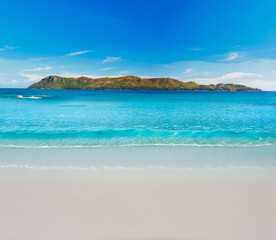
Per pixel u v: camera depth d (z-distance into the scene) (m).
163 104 33.16
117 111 21.97
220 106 30.22
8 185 4.81
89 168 5.99
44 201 4.11
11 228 3.28
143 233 3.19
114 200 4.17
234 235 3.14
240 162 6.60
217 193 4.49
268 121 15.48
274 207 3.91
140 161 6.66
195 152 7.75
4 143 8.83
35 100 38.88
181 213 3.71
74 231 3.23
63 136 10.23
